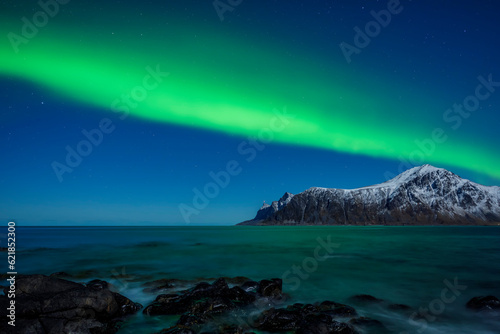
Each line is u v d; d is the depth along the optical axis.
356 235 87.19
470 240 61.38
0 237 69.06
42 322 8.58
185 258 29.11
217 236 81.56
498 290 16.03
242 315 10.65
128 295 13.99
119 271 20.73
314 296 14.52
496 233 101.94
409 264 25.42
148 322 10.35
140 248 40.47
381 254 33.56
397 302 13.66
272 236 81.88
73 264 24.39
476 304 12.37
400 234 94.75
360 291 15.68
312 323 9.25
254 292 13.32
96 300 9.82
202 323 9.70
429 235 86.94
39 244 46.88
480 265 24.89
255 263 25.84
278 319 10.02
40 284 10.23
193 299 11.78
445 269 22.86
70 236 78.81
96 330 9.02
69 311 9.12
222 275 19.73
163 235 89.19
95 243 50.22
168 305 11.35
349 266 24.22
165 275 19.33
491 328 10.41
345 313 11.14
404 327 10.41
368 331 9.93
